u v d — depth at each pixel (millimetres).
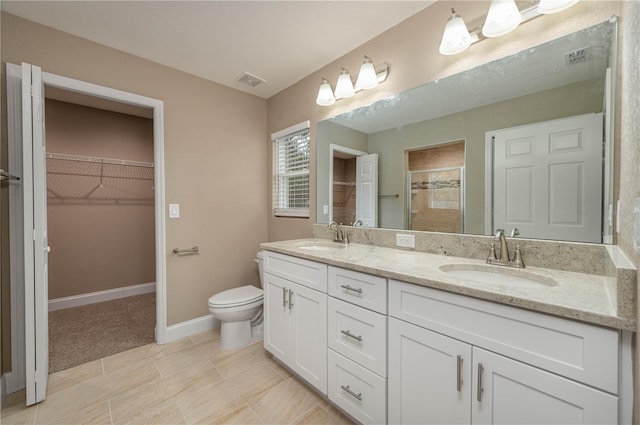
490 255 1347
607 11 1105
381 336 1219
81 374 1804
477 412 934
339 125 2184
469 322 952
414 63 1707
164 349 2135
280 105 2771
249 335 2242
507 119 1360
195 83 2434
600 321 702
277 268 1891
